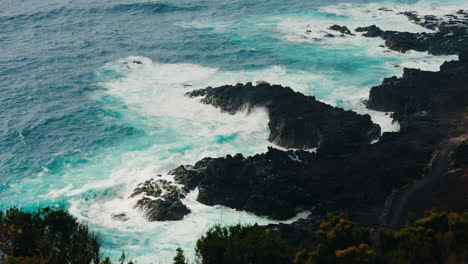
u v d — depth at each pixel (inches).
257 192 2135.8
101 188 2386.8
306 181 2142.0
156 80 3796.8
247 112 3075.8
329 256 1189.7
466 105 2768.2
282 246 1221.1
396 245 1234.6
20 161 2704.2
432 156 2208.4
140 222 2081.7
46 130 3053.6
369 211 1876.2
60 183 2471.7
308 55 4180.6
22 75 3895.2
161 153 2716.5
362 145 2442.2
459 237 1175.0
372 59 4020.7
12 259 1034.1
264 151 2691.9
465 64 3400.6
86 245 1205.1
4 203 2303.2
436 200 1856.5
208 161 2501.2
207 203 2197.3
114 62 4163.4
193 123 3093.0
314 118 2716.5
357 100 3267.7
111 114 3248.0
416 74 3245.6
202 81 3727.9
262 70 3882.9
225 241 1203.9
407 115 2778.1
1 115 3255.4
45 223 1197.1
